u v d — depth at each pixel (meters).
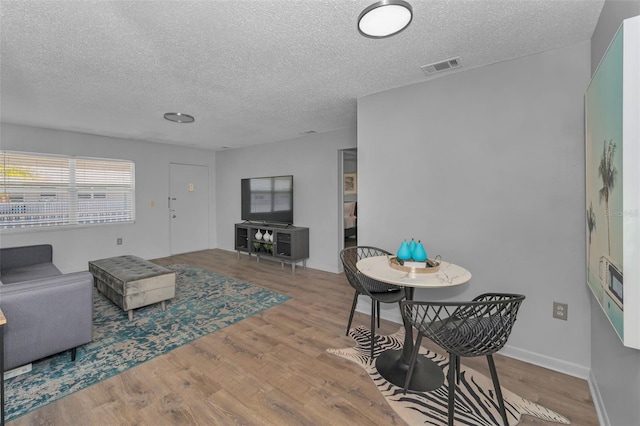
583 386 1.91
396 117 2.77
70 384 1.90
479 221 2.36
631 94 1.04
